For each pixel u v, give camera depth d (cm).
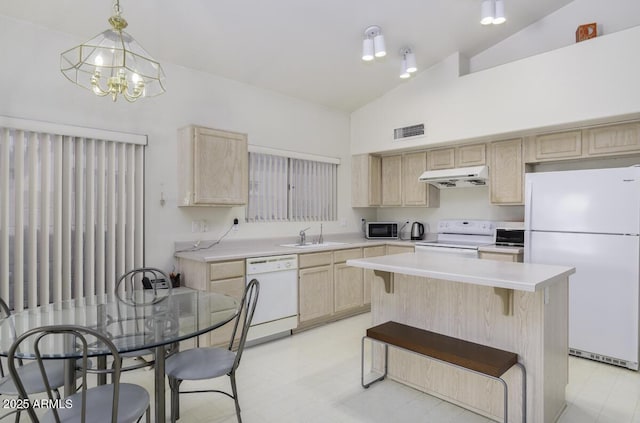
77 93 293
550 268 220
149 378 277
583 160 379
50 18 272
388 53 387
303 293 381
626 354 290
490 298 220
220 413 229
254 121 414
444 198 492
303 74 404
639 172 284
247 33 322
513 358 201
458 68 406
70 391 186
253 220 413
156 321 192
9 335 171
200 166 337
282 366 298
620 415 225
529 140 383
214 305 224
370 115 497
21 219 265
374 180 511
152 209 337
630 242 288
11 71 266
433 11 327
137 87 203
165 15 286
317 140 480
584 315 309
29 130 268
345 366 297
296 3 293
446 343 223
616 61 307
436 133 424
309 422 219
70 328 135
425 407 235
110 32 179
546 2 352
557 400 221
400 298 267
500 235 408
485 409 223
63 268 286
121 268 315
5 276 259
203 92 372
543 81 346
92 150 299
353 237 528
